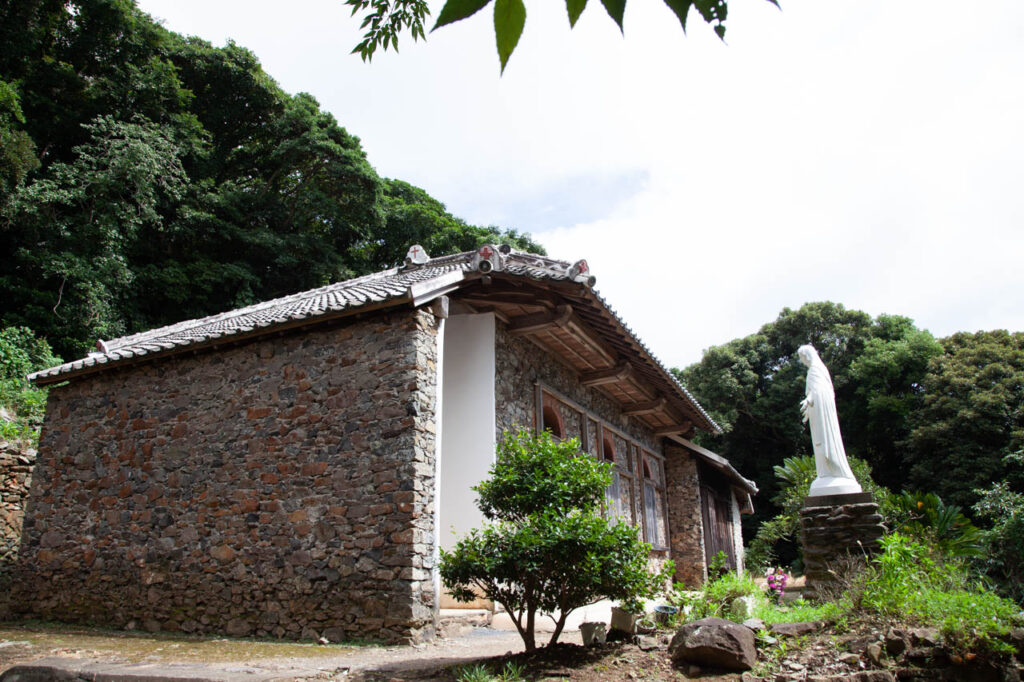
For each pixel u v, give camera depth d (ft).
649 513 45.83
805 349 28.43
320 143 74.74
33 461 33.68
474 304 29.94
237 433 25.07
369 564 21.04
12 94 51.06
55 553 27.61
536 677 14.43
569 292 27.94
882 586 16.38
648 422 48.98
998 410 68.23
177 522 25.16
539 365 33.81
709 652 14.42
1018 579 38.55
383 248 86.84
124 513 26.53
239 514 23.95
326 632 20.95
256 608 22.50
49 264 51.62
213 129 80.12
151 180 59.26
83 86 64.49
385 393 22.67
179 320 66.08
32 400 41.93
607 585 16.37
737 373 95.14
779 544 79.77
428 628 20.65
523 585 16.84
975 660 13.32
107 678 16.06
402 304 23.00
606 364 37.32
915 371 82.94
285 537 22.80
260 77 79.20
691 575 48.55
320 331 24.70
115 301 59.36
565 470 17.67
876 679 13.21
